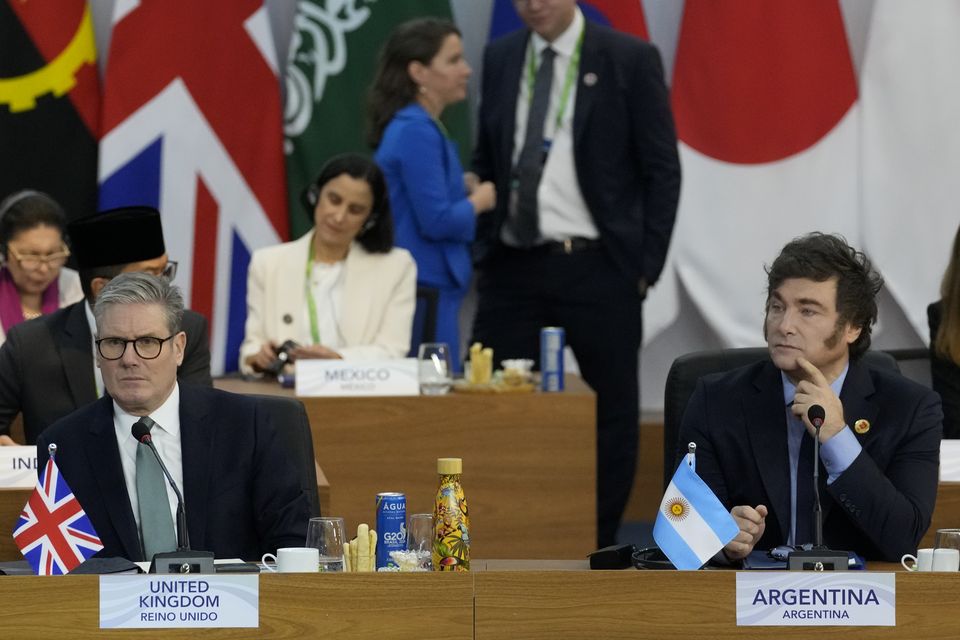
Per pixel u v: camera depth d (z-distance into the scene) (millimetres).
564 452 19000
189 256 24688
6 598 9648
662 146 21953
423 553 10758
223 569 10062
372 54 25031
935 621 9859
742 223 24938
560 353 19453
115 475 12008
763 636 9891
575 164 21984
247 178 24906
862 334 12227
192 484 12094
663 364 26141
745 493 12359
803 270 12000
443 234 21797
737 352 13766
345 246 20203
